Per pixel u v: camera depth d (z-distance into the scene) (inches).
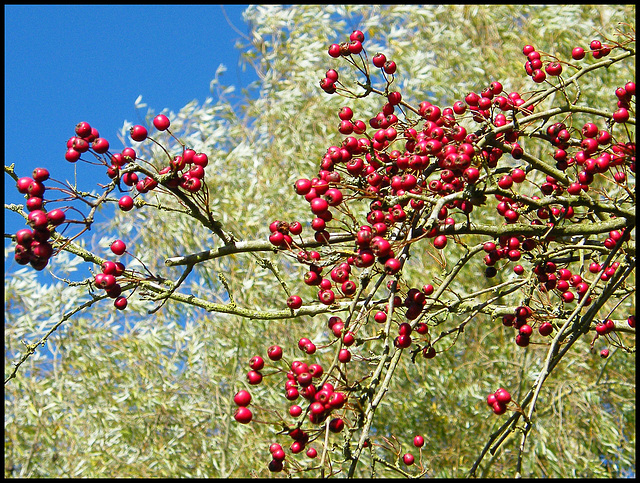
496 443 83.7
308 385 67.6
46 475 240.8
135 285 85.7
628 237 87.0
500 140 93.1
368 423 69.4
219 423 261.7
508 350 273.9
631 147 90.0
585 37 283.6
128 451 257.1
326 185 79.2
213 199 266.2
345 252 75.4
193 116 282.4
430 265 269.7
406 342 77.5
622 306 244.8
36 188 71.2
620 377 262.8
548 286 105.2
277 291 265.3
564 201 87.3
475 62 300.4
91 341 259.4
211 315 263.3
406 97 282.7
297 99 293.3
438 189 82.6
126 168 75.5
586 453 252.8
